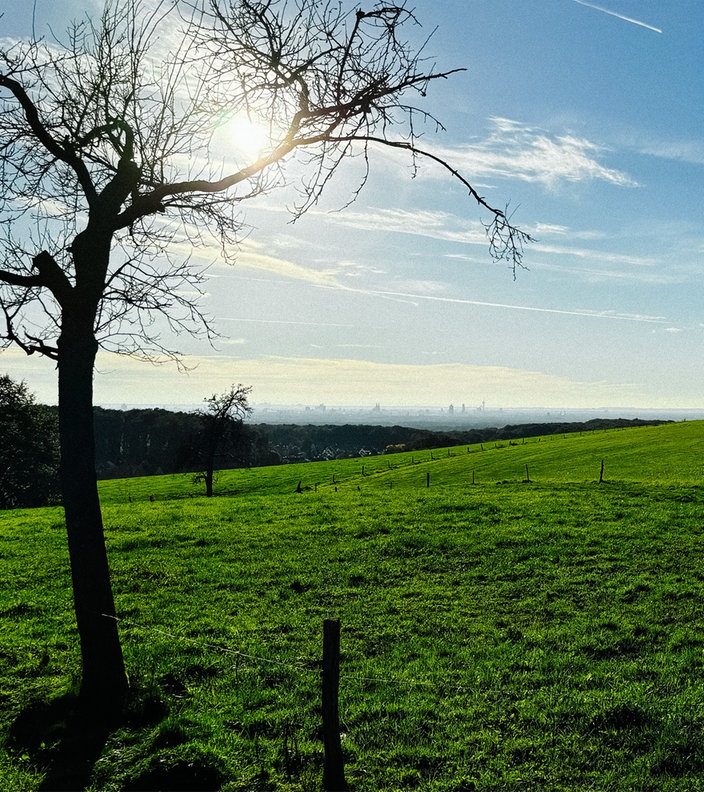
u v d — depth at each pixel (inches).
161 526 1223.5
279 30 362.3
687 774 351.3
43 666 518.6
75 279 420.2
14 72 384.5
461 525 1103.6
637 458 2384.4
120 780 342.3
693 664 521.0
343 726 413.1
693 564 832.9
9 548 1048.2
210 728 398.0
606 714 421.1
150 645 576.1
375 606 713.6
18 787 335.6
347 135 381.7
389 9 341.4
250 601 740.0
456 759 370.6
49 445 3420.3
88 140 417.4
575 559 874.1
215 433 2773.1
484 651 568.1
